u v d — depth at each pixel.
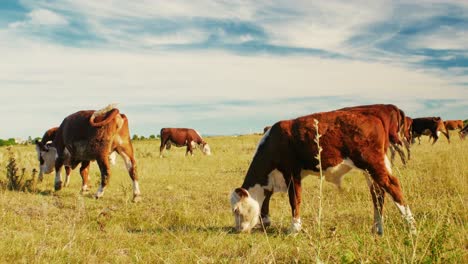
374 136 6.77
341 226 6.97
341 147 6.91
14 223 7.70
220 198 11.06
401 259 4.22
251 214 7.41
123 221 8.31
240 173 16.44
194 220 8.45
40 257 5.43
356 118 6.87
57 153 12.08
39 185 12.80
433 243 4.34
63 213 8.98
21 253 5.66
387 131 6.98
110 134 11.02
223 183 13.88
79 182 13.97
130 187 12.66
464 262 4.57
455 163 12.33
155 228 7.84
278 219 8.48
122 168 17.70
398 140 7.07
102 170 11.20
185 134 30.25
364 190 10.47
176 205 9.91
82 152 11.32
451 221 5.87
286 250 5.71
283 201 10.15
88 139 11.16
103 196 11.34
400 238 4.72
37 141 13.67
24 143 45.25
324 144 6.96
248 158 23.08
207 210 9.59
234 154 27.20
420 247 4.42
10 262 5.33
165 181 14.16
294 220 7.25
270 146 7.53
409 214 6.41
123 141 11.25
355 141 6.80
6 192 10.82
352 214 8.18
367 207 8.70
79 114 11.58
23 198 10.38
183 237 6.98
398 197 6.61
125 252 6.24
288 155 7.37
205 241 6.62
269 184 7.71
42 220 8.12
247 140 48.72
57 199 10.70
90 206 9.87
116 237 6.93
